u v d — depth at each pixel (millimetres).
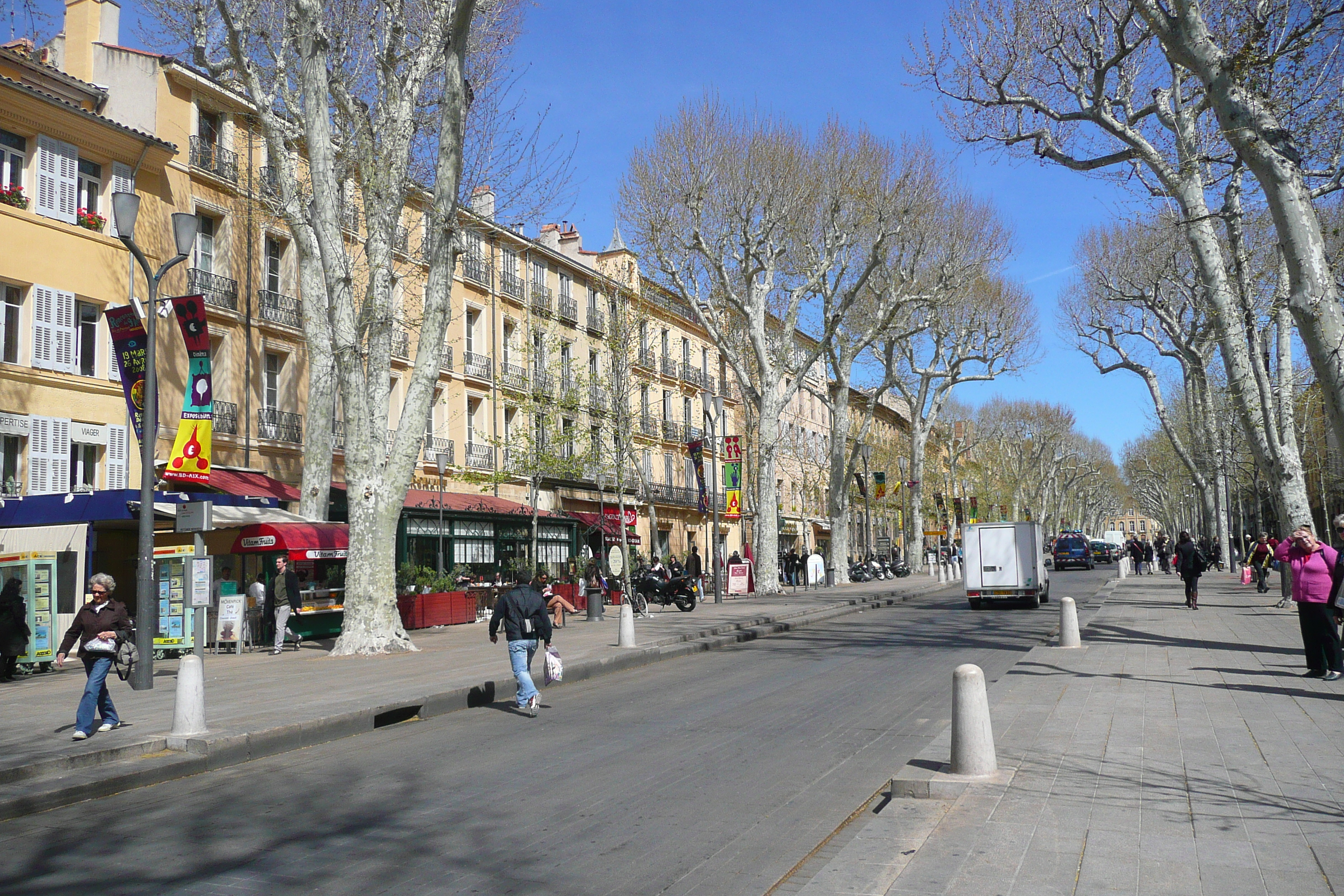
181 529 13875
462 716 11781
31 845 6301
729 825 6398
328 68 19109
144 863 5836
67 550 18844
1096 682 11375
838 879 4809
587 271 42906
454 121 17531
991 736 6918
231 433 25297
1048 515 91875
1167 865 4879
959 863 4992
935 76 18281
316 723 10125
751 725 10195
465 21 17297
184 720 9367
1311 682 11148
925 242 37156
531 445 33312
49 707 11578
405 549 26500
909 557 56719
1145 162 17938
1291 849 5109
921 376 49531
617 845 5988
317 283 20984
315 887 5328
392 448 17781
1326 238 17031
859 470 65875
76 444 21750
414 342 32000
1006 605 30250
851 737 9352
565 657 16406
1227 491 45156
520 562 30750
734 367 36125
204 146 25375
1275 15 12055
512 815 6762
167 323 23734
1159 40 11922
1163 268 32656
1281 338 23203
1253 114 11180
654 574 29625
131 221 13898
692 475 51281
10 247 20375
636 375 45344
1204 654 13992
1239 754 7430
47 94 20984
